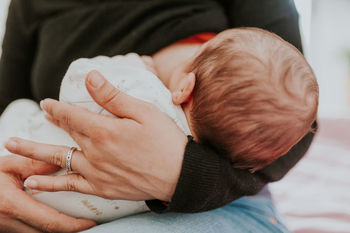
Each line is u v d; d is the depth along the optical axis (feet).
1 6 5.81
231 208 2.21
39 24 3.16
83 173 1.69
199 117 1.79
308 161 5.32
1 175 1.79
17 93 3.37
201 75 1.81
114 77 1.87
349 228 3.32
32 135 2.04
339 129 6.84
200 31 2.62
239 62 1.75
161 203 1.75
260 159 1.87
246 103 1.72
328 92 12.87
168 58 2.53
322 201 3.98
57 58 2.83
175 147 1.64
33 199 1.78
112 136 1.57
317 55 12.76
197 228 1.81
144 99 1.80
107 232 1.68
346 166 5.16
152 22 2.63
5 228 1.84
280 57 1.81
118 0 2.91
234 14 3.11
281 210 3.74
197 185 1.59
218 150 1.83
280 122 1.75
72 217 1.84
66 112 1.63
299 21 2.97
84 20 2.85
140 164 1.61
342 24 12.57
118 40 2.77
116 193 1.73
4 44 3.29
